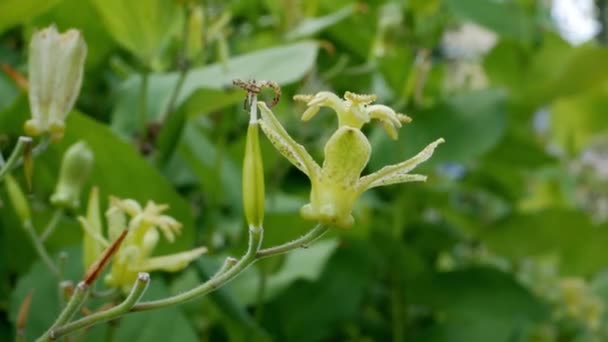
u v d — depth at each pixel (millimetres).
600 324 582
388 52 452
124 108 349
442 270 464
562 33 553
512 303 464
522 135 535
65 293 247
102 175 307
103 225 317
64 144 303
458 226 548
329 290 416
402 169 208
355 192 204
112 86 399
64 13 354
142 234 247
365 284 426
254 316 377
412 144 451
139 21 324
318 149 468
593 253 540
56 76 239
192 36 378
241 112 434
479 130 448
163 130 328
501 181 570
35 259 328
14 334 303
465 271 467
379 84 506
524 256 544
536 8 535
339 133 203
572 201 696
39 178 321
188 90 336
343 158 203
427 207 519
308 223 349
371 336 479
